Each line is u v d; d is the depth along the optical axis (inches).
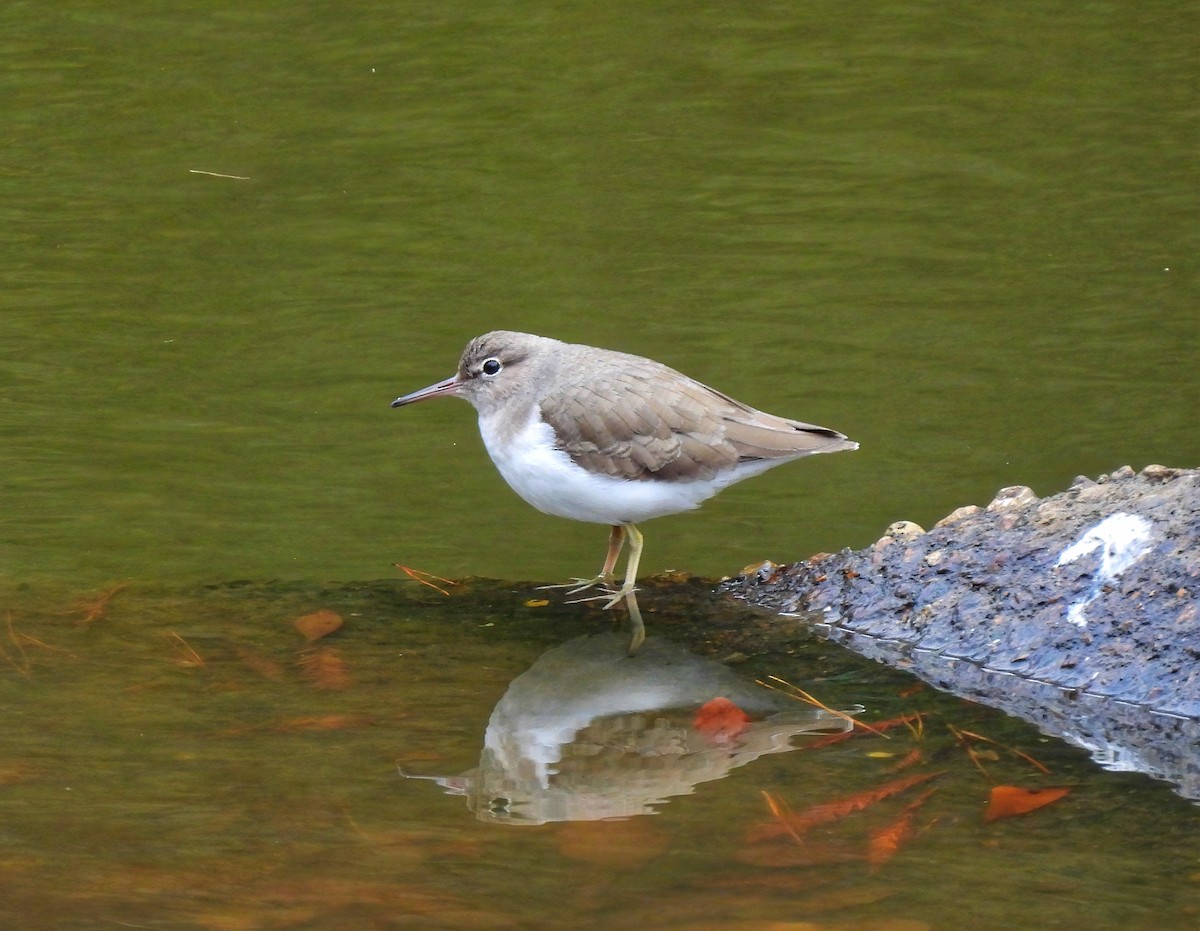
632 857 316.2
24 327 647.1
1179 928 287.3
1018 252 703.1
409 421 588.7
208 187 767.7
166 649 422.0
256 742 366.0
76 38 896.9
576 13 940.6
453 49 898.1
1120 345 622.8
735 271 694.5
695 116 832.3
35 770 350.0
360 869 312.3
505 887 305.3
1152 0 949.8
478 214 746.8
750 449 455.8
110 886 305.9
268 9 938.7
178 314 658.8
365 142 806.5
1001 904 295.7
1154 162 775.1
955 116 826.2
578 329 638.5
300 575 476.7
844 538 507.2
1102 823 324.8
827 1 947.3
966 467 538.9
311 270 698.8
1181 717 369.1
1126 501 425.4
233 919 294.4
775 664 415.2
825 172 782.5
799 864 311.9
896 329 640.4
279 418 586.6
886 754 359.9
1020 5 947.3
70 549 490.0
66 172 778.2
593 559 498.9
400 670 410.9
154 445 563.5
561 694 392.8
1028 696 389.1
